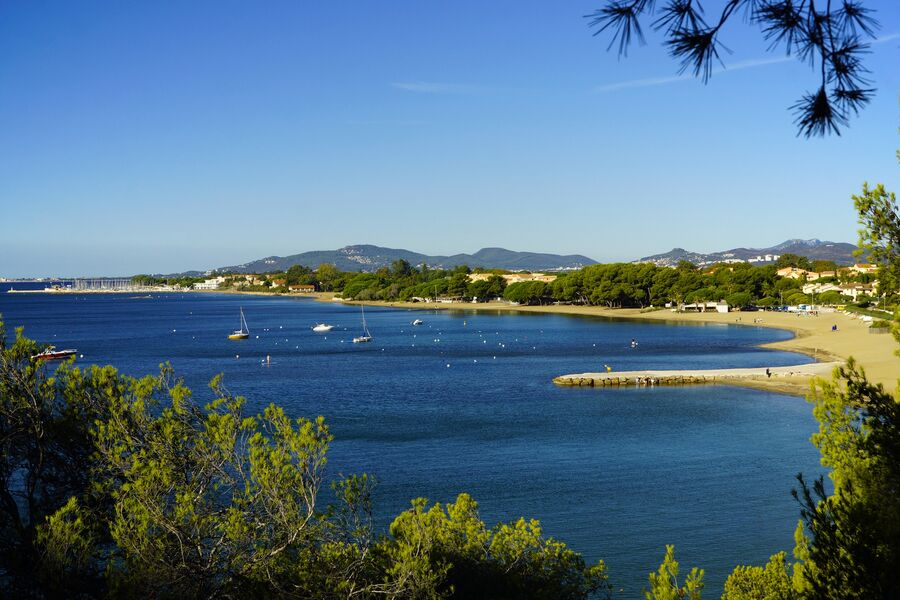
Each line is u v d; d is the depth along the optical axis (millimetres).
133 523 15828
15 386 18016
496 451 60156
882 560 11148
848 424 15680
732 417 73312
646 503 45656
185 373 117000
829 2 5773
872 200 14516
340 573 16797
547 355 138000
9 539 16812
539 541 21766
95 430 17906
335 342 172625
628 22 5496
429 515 20453
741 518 42562
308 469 17422
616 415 75562
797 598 13805
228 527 16094
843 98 5984
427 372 115500
